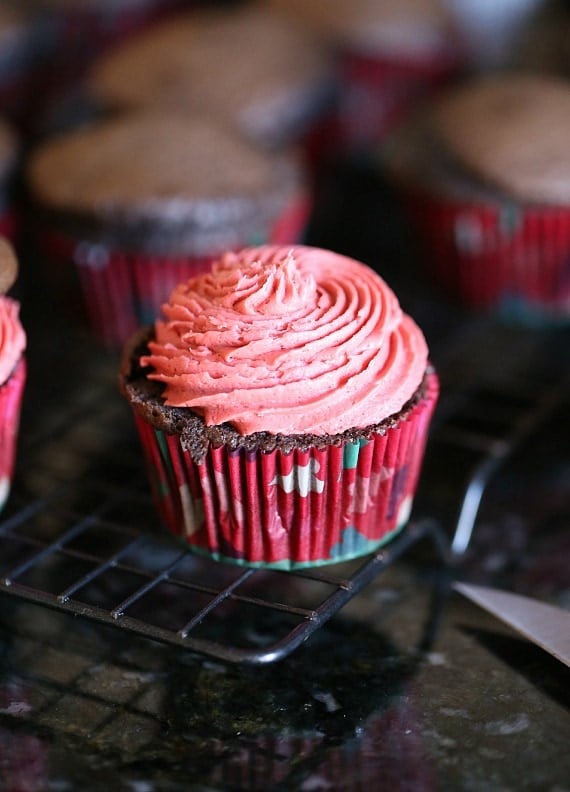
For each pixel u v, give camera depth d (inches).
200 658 16.6
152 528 18.3
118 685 16.3
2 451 17.6
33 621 17.1
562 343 22.4
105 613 15.8
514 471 19.6
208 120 23.3
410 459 17.1
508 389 21.1
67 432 19.9
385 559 16.7
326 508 16.8
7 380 17.1
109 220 21.1
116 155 21.7
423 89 28.3
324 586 17.6
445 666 16.6
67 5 28.9
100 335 22.1
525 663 16.6
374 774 15.4
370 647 16.8
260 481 16.4
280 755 15.6
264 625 17.0
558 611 16.9
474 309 22.6
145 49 25.9
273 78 25.5
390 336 16.8
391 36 27.1
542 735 15.8
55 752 15.6
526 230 21.3
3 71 27.5
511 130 21.6
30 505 18.0
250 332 16.3
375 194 26.9
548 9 30.1
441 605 17.4
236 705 16.1
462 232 21.8
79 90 25.8
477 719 15.9
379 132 28.6
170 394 16.5
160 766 15.4
